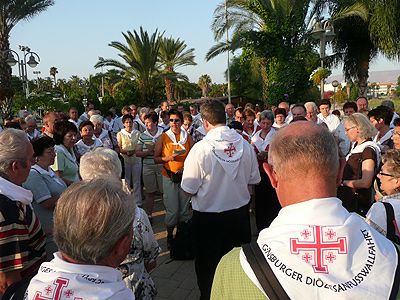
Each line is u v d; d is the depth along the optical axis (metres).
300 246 1.02
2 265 1.87
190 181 3.15
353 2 16.17
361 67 18.19
